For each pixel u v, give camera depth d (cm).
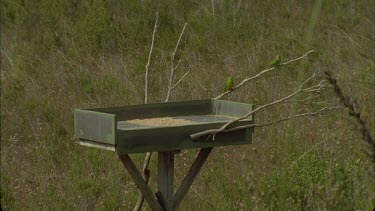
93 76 1596
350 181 741
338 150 845
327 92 1216
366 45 1778
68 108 1449
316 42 1752
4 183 1108
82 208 984
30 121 1412
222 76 1544
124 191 1031
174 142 728
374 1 2033
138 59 1708
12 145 1322
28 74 1656
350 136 892
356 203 719
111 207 976
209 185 1027
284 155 866
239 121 753
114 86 1538
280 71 1548
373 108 1199
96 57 1762
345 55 1702
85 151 1191
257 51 1695
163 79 1541
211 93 1445
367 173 730
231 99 1410
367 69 1508
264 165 819
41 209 994
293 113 636
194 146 738
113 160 1141
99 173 1118
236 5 2000
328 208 708
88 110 739
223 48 1752
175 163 1136
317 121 1163
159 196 749
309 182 779
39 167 1187
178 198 759
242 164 1004
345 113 1085
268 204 708
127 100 1456
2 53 1770
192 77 1534
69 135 1324
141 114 794
